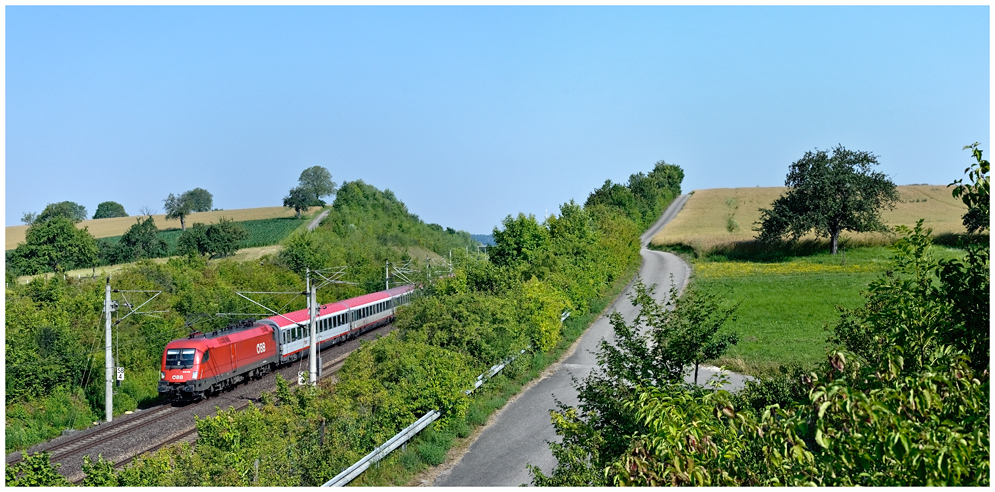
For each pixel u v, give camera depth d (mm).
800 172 80938
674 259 87938
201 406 33125
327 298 63000
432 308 34062
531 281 42094
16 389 31625
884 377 8141
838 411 7621
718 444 8992
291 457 20688
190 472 17859
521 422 29234
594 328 48969
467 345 32562
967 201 9078
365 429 24031
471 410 29531
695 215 141250
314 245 72812
